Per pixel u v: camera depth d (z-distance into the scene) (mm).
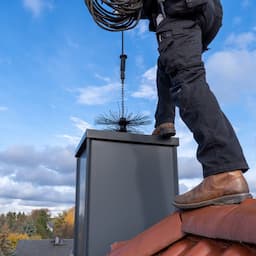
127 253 957
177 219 969
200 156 975
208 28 1204
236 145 933
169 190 1478
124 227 1366
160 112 1515
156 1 1236
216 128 938
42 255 23859
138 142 1491
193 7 1071
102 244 1323
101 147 1435
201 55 1072
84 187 1507
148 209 1422
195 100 981
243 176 915
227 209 789
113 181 1411
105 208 1370
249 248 674
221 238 730
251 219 634
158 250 934
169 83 1442
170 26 1091
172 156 1531
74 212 1746
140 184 1443
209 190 908
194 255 794
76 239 1641
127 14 1393
